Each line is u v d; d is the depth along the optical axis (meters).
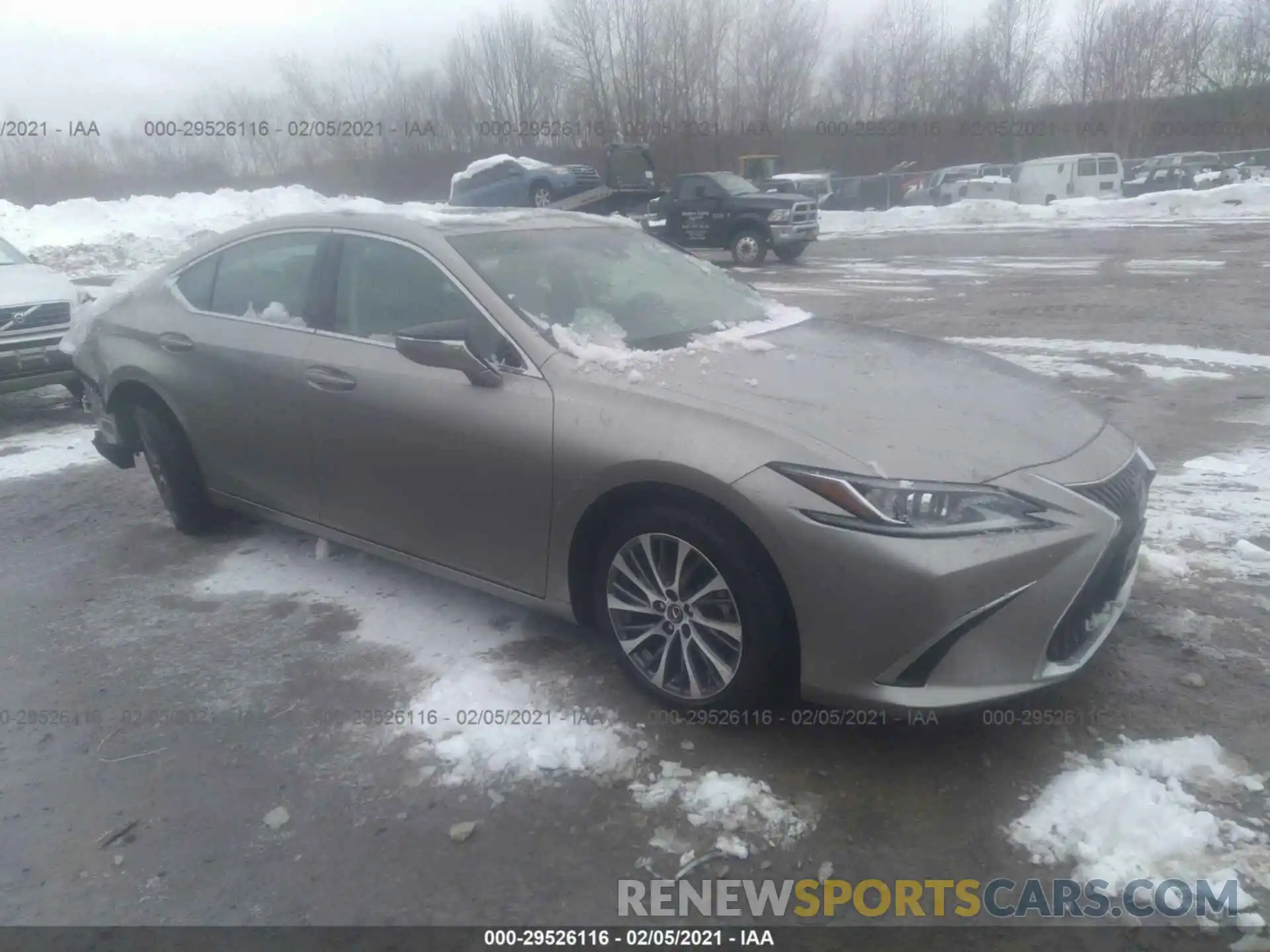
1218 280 13.22
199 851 2.85
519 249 4.11
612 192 21.66
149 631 4.14
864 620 2.85
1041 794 2.91
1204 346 9.08
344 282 4.16
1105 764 3.01
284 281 4.40
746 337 3.95
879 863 2.70
